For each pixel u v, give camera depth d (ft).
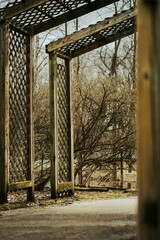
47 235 11.84
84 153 33.17
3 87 19.19
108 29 24.12
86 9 21.53
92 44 24.95
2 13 19.52
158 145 3.81
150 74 3.92
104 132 34.19
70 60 25.30
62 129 24.31
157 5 3.89
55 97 23.12
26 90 21.83
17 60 21.01
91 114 33.24
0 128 18.95
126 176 41.14
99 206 19.52
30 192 21.27
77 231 12.44
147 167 3.86
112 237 11.29
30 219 15.29
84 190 28.86
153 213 3.76
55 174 22.68
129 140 34.32
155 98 3.87
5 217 15.89
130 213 16.66
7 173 18.92
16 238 11.46
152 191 3.79
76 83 35.09
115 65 55.42
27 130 21.65
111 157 34.32
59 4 20.39
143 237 3.80
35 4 19.04
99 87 36.27
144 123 3.95
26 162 21.40
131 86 42.16
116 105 34.50
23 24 21.33
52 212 17.34
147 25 3.97
